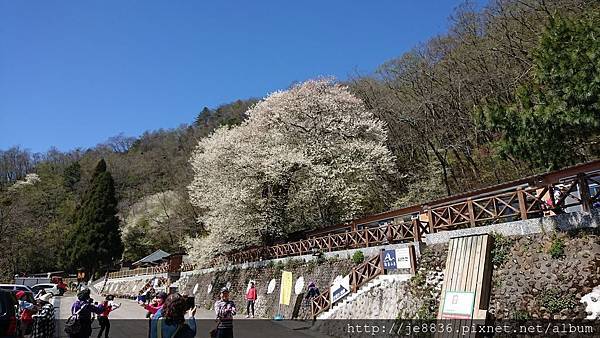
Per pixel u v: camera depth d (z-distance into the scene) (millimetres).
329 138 28328
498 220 11773
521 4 25609
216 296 29500
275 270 23234
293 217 27891
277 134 28688
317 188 25984
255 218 26969
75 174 83938
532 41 24125
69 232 58031
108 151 108688
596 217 9133
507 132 10211
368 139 29859
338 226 22938
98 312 10023
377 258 15055
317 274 19219
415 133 34562
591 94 8539
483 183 26078
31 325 12250
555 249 9484
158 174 84562
